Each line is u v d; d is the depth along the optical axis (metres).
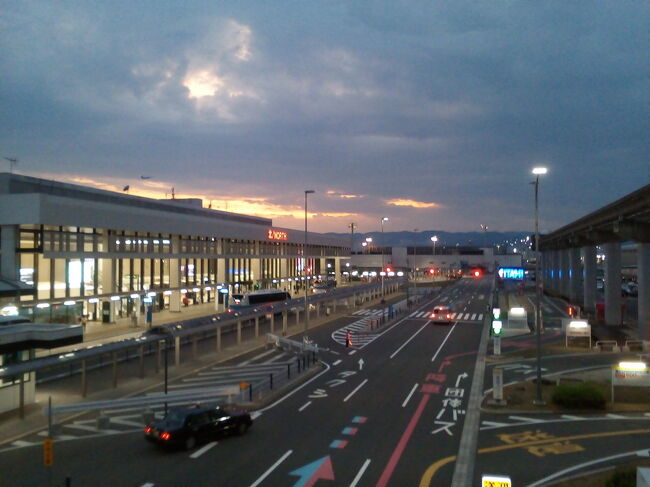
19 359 25.66
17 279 41.00
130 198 61.44
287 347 41.84
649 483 11.08
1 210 41.00
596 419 23.50
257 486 16.14
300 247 101.50
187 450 19.45
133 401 22.91
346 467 17.78
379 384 30.52
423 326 57.03
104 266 52.44
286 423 22.98
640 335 45.12
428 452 19.27
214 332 51.06
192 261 69.56
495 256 169.50
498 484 12.75
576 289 80.56
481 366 35.69
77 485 16.20
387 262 159.62
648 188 36.00
